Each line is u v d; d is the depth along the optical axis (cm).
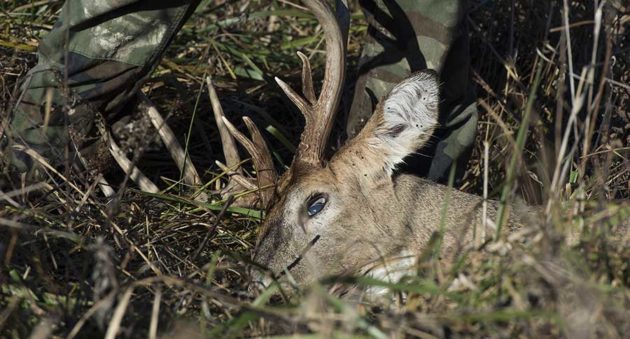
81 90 962
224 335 681
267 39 1400
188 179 1083
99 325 689
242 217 990
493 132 1138
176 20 960
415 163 1066
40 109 955
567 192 878
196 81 1270
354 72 1288
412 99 900
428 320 639
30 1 1277
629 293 647
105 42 950
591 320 620
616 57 1186
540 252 663
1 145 952
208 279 752
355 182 891
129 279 784
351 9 1395
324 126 901
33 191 937
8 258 766
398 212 891
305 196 878
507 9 1270
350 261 859
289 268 857
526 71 1251
